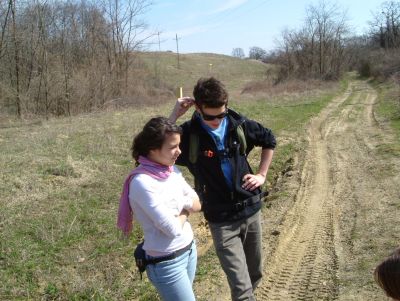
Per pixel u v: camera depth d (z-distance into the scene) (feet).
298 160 41.65
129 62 118.73
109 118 68.44
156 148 10.37
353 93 122.93
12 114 82.74
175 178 10.81
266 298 17.40
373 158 39.91
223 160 12.39
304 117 70.54
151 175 10.40
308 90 134.00
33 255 19.01
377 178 32.86
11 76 86.43
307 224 25.05
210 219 12.62
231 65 263.08
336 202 28.53
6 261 18.35
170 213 10.26
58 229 21.71
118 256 19.63
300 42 177.37
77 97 90.94
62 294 16.42
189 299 10.61
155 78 152.15
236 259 12.41
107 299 16.30
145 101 109.09
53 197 26.53
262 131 12.94
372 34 236.63
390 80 139.33
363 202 27.61
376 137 50.90
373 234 22.25
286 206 28.40
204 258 20.29
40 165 33.42
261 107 82.33
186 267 10.78
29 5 87.45
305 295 17.30
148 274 10.68
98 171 32.81
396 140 47.14
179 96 13.60
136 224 22.66
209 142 12.37
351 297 16.53
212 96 11.85
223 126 12.48
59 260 18.95
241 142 12.52
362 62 199.41
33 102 86.99
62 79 89.20
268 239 23.17
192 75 216.33
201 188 12.62
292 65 175.22
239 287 12.25
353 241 21.74
